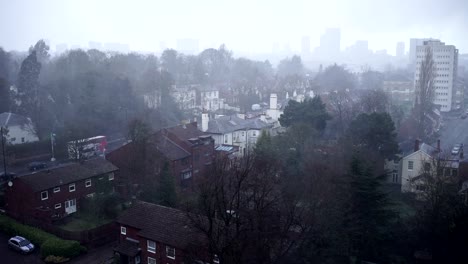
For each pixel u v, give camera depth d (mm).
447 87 160125
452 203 45906
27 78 103625
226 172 45906
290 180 52312
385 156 66250
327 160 60469
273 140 66188
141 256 42406
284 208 42125
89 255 45344
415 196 59875
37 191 50312
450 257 41188
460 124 131375
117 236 49156
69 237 46781
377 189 46406
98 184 57438
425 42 166875
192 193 59531
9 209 53406
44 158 86312
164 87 120188
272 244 37750
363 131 66188
